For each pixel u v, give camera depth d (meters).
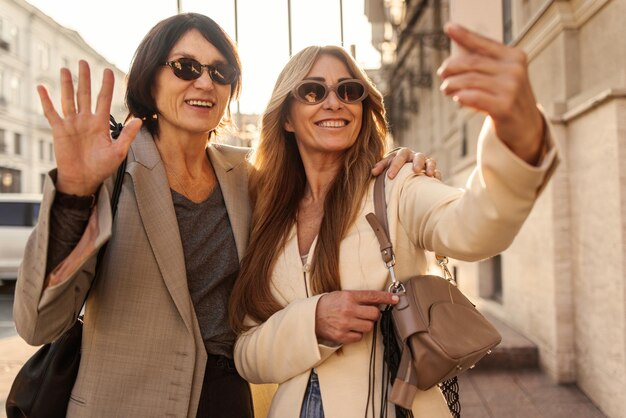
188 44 1.64
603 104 3.13
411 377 1.33
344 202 1.56
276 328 1.50
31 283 1.21
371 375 1.44
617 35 3.26
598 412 3.28
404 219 1.46
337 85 1.64
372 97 1.73
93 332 1.48
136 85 1.65
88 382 1.46
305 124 1.67
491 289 6.14
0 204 10.04
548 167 0.95
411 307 1.35
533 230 4.22
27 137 26.16
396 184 1.50
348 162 1.65
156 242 1.52
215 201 1.77
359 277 1.49
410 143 13.41
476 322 1.38
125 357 1.47
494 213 1.03
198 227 1.70
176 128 1.69
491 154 0.98
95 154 1.17
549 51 4.29
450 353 1.30
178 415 1.48
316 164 1.73
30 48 26.03
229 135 2.04
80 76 1.17
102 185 1.22
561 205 3.74
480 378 3.99
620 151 2.97
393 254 1.45
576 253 3.64
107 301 1.48
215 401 1.64
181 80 1.62
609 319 3.13
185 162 1.73
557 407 3.38
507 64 0.89
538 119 0.94
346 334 1.40
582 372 3.61
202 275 1.68
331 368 1.46
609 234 3.10
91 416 1.44
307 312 1.44
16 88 25.61
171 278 1.52
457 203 1.21
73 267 1.19
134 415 1.46
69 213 1.19
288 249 1.64
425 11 9.69
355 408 1.41
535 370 4.08
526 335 4.42
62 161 1.16
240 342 1.61
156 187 1.58
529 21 4.64
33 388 1.48
